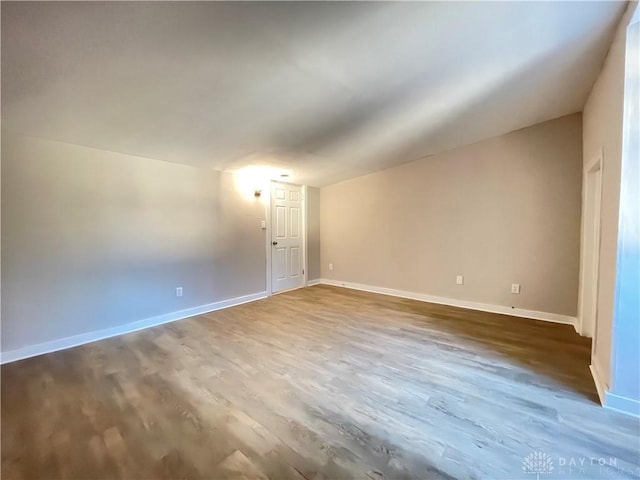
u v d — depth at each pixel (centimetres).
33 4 136
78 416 181
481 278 406
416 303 441
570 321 346
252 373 233
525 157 368
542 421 176
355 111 284
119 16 148
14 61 170
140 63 184
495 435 164
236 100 242
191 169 381
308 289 539
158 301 352
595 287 232
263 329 331
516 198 376
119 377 227
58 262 278
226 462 147
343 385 216
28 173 260
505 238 385
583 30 194
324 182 550
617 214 186
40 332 269
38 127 248
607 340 200
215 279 412
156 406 191
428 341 294
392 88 249
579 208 338
